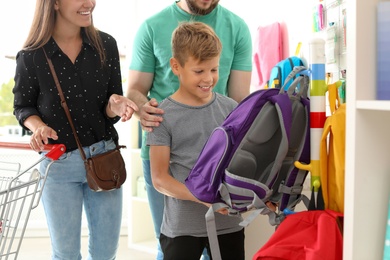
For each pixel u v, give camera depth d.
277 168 1.39
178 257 1.61
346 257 1.17
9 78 4.03
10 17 3.95
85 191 1.94
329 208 1.37
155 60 2.00
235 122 1.39
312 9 2.43
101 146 1.90
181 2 2.00
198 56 1.58
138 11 3.48
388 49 1.13
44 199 1.86
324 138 1.34
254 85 2.99
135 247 3.49
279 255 1.22
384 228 1.17
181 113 1.65
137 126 3.52
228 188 1.38
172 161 1.66
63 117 1.84
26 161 3.84
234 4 3.49
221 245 1.65
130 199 3.52
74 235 1.88
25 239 3.80
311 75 1.40
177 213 1.62
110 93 1.96
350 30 1.15
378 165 1.17
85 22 1.79
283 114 1.35
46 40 1.80
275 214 1.43
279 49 2.83
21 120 1.82
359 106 1.12
